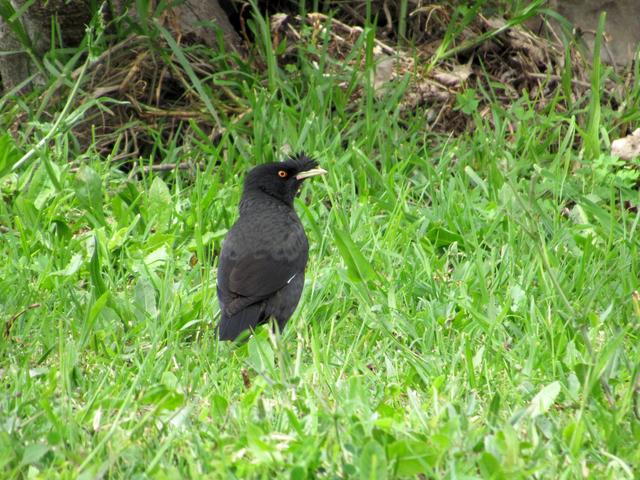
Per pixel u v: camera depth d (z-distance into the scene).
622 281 10.48
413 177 13.52
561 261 11.12
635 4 15.86
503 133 13.75
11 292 10.14
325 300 10.55
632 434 7.37
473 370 8.47
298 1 16.34
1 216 11.98
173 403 7.68
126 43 14.60
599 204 12.73
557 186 12.62
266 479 6.47
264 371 8.41
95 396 7.80
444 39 15.05
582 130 14.43
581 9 15.89
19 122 14.38
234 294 9.61
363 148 13.72
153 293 10.03
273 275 9.70
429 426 7.25
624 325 9.85
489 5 15.91
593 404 7.68
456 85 14.96
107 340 9.48
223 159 13.76
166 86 15.16
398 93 14.05
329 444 6.75
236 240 9.98
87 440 7.30
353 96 14.88
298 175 10.65
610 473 6.64
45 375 8.53
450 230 11.91
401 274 10.76
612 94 14.86
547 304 9.99
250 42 15.96
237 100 14.54
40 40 14.88
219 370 8.88
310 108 14.05
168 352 8.85
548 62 15.28
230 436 7.15
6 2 14.23
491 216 12.02
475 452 7.00
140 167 13.37
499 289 10.44
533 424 7.10
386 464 6.38
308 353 9.38
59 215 12.04
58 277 10.50
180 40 15.14
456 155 13.73
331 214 11.76
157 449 7.03
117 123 14.71
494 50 15.48
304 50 14.84
